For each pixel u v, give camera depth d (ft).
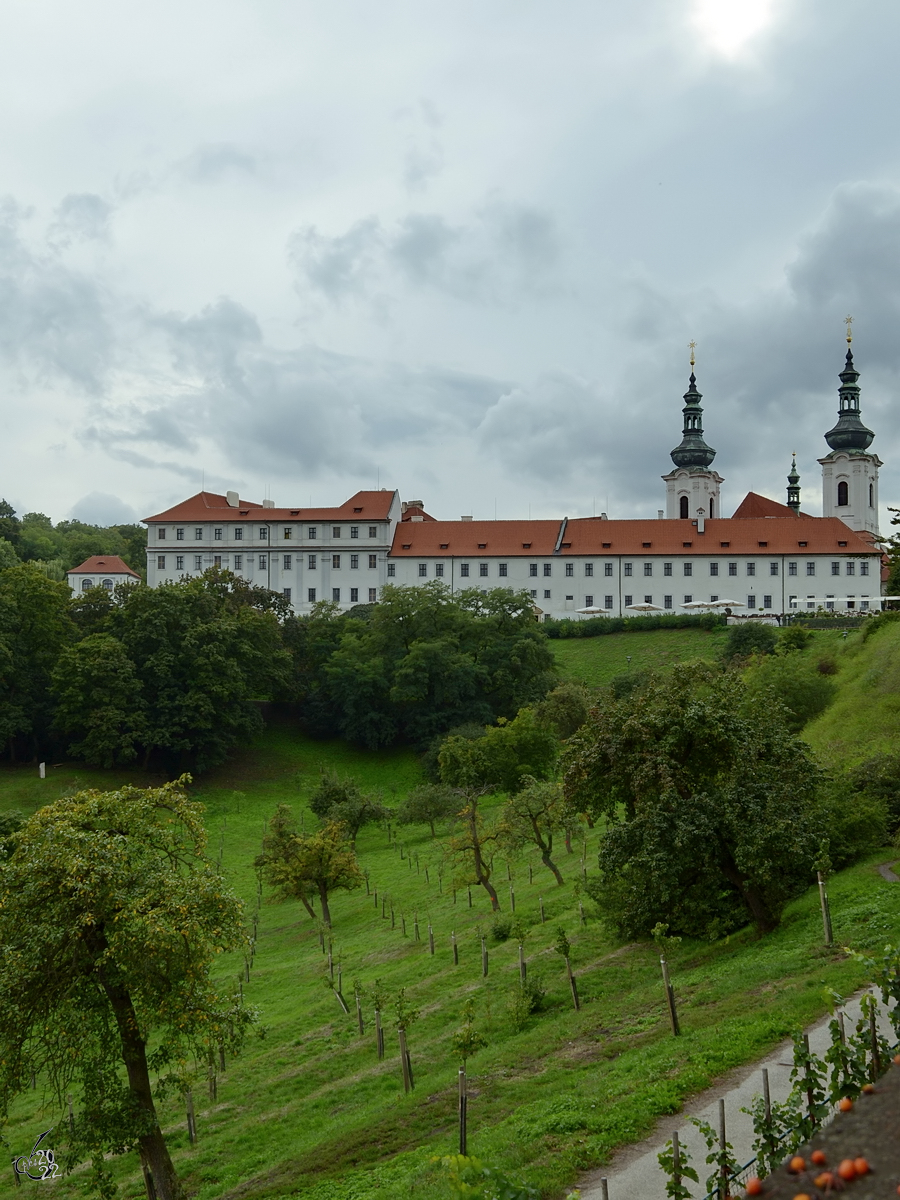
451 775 250.78
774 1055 64.85
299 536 510.17
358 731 348.59
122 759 309.42
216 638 329.31
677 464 584.40
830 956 83.66
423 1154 67.26
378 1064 102.27
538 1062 81.51
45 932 71.20
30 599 326.44
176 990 74.95
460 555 499.92
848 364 559.38
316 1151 77.05
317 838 187.52
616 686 292.40
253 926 191.62
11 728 308.81
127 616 336.29
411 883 201.98
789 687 210.59
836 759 148.05
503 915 153.79
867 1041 36.14
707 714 104.68
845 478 554.87
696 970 97.35
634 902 106.63
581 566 492.13
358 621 390.42
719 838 101.09
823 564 476.13
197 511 522.06
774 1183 15.96
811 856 99.91
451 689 346.54
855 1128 16.38
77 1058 74.18
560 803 165.27
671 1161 38.73
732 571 481.46
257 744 352.49
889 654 224.33
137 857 81.25
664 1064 67.56
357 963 149.89
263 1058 114.01
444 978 127.65
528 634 367.86
